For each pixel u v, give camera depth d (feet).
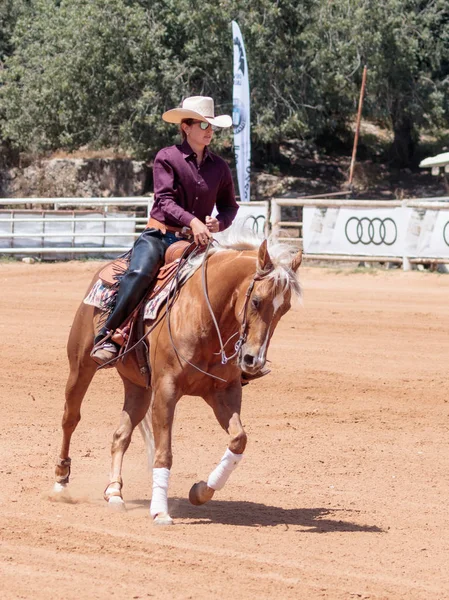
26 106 157.89
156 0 154.71
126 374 25.90
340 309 66.49
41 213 95.81
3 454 31.73
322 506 25.96
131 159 165.07
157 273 24.85
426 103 164.35
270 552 20.83
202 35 147.84
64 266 90.74
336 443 34.24
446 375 46.03
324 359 49.26
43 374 45.55
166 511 23.29
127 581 18.34
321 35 153.99
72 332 26.94
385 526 23.94
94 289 26.27
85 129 154.51
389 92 161.07
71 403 26.89
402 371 46.78
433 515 25.22
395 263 89.86
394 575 19.58
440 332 57.77
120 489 25.17
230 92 152.15
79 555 20.07
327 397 41.63
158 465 23.34
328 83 153.48
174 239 25.27
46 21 158.92
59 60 148.97
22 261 93.97
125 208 143.33
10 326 58.23
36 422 36.99
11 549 20.39
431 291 76.02
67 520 23.27
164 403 23.20
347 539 22.45
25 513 23.91
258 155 173.37
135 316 24.77
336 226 90.43
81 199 96.22
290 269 21.03
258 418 38.01
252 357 20.75
